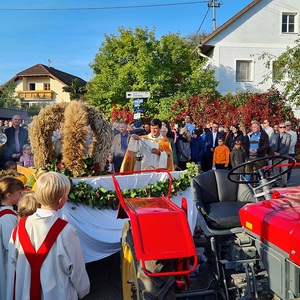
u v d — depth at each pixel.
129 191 4.33
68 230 2.52
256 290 2.56
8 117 25.34
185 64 19.39
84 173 4.61
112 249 4.24
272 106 13.95
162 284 2.59
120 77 18.11
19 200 3.20
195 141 9.58
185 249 2.59
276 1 20.58
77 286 2.55
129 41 18.78
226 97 15.20
